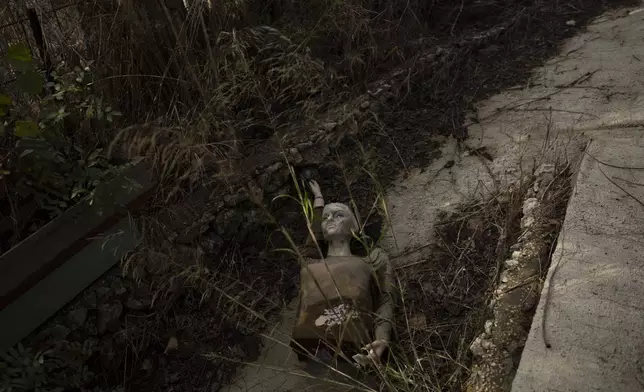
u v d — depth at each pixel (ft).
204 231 11.02
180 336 10.30
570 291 8.34
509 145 12.64
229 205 11.34
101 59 11.05
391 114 13.92
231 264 11.14
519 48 15.88
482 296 9.83
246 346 10.21
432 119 13.92
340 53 14.43
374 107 13.76
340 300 9.18
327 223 10.76
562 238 9.18
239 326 10.43
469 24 16.83
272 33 13.04
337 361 9.40
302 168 12.44
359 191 12.45
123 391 9.60
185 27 11.75
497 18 16.98
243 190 11.50
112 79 11.10
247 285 10.85
